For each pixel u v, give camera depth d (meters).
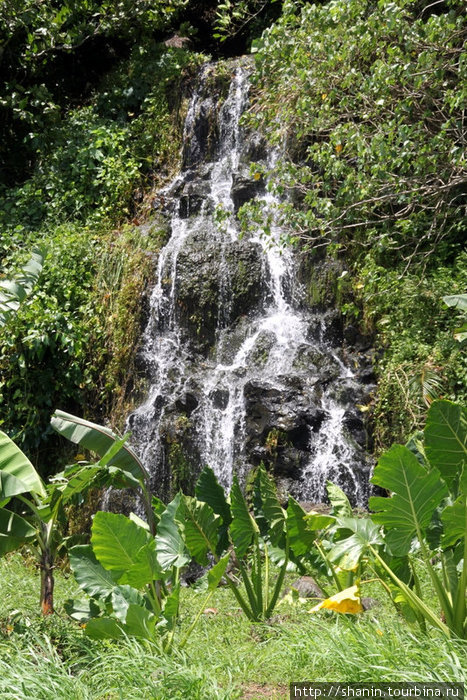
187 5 19.92
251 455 11.16
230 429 11.55
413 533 5.83
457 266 11.45
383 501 5.74
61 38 17.05
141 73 17.59
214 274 12.98
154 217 14.76
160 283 13.20
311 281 12.62
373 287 11.63
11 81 17.00
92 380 12.98
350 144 9.63
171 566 6.34
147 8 17.66
